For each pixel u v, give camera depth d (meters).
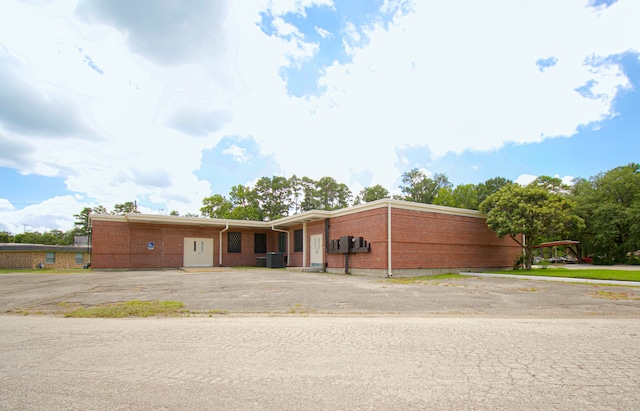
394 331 5.70
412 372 3.71
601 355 4.35
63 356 4.36
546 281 14.88
